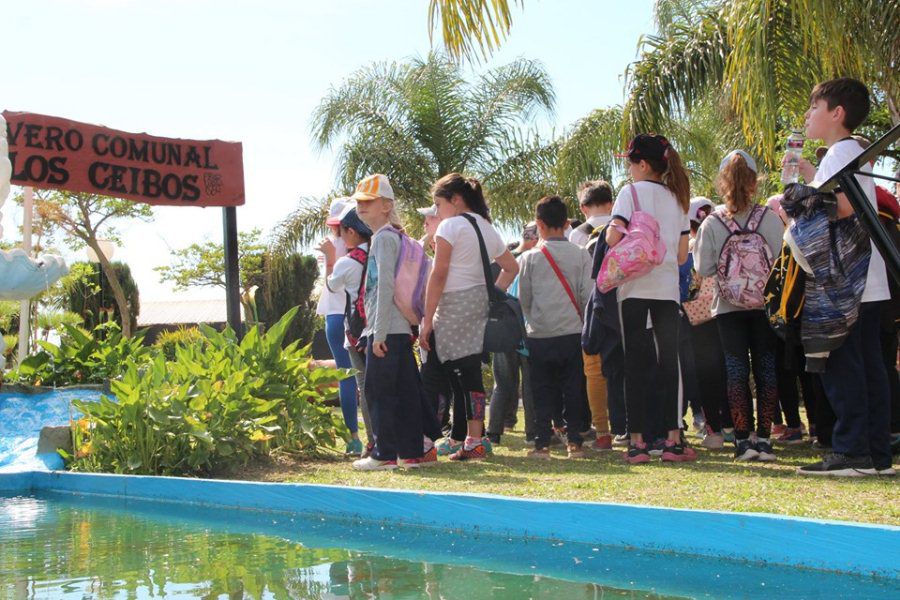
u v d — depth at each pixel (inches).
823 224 158.2
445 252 201.8
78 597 104.2
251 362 232.5
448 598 101.7
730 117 565.6
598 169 633.6
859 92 163.8
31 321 618.8
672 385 197.5
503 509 137.5
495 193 770.8
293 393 234.1
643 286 193.9
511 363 253.6
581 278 217.3
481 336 205.6
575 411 219.3
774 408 204.8
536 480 173.0
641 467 189.2
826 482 156.9
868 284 163.9
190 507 177.9
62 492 207.5
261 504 170.4
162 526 156.3
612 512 126.8
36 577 115.3
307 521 157.2
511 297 207.5
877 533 105.5
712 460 201.9
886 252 112.5
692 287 227.8
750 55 346.0
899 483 152.3
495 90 795.4
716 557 117.7
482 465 200.8
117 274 1155.3
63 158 308.2
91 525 158.2
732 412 202.7
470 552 128.6
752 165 204.8
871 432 166.6
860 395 163.9
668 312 195.9
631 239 187.2
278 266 826.2
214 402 214.7
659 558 120.3
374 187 207.3
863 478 160.2
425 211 234.5
